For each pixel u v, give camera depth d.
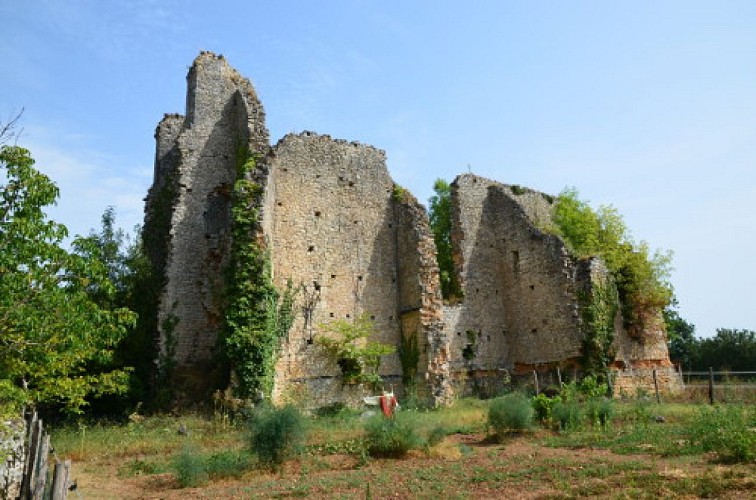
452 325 26.78
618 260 28.31
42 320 10.85
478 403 23.08
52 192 11.02
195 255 23.33
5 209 10.77
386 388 23.84
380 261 25.39
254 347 19.06
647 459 11.38
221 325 21.66
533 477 10.38
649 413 16.59
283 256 22.80
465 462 12.16
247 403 18.42
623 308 27.34
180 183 23.70
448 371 23.59
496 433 15.38
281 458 12.78
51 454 14.46
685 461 10.83
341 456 13.49
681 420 16.19
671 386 27.73
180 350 22.06
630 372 26.03
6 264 10.37
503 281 29.09
